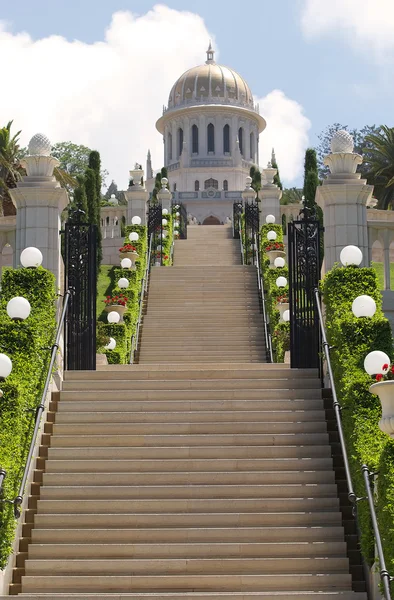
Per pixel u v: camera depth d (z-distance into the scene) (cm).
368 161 4475
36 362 1264
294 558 1057
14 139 4375
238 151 8675
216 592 1015
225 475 1184
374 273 1423
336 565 1052
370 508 939
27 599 970
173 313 2567
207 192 7794
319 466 1209
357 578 1048
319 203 1714
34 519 1123
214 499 1144
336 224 1616
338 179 1625
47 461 1213
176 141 8906
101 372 1439
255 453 1232
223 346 2364
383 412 960
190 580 1027
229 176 8550
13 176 4272
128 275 2570
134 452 1233
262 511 1135
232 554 1070
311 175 3812
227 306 2614
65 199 1622
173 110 8850
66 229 1570
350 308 1365
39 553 1076
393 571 884
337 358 1288
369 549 984
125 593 1005
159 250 3372
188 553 1070
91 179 3594
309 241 1569
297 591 1017
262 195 3631
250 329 2453
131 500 1143
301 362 1534
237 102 8881
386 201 4344
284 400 1340
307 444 1256
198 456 1231
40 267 1397
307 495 1160
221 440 1259
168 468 1212
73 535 1099
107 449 1234
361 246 1611
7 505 1012
